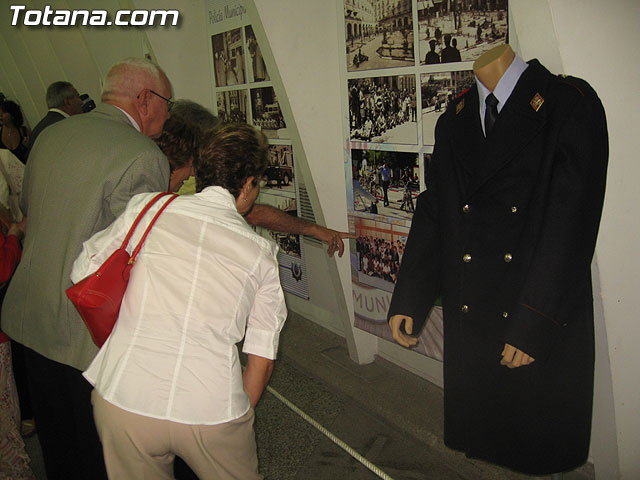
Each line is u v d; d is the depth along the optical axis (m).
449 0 2.24
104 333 1.64
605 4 1.76
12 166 3.58
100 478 2.24
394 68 2.55
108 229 1.74
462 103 1.82
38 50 7.51
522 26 1.81
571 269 1.59
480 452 1.93
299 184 3.65
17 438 2.57
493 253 1.74
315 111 3.02
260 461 2.75
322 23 2.93
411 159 2.59
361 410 3.10
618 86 1.83
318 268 3.84
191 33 4.37
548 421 1.78
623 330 2.00
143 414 1.54
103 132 2.07
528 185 1.66
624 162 1.87
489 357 1.81
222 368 1.58
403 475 2.57
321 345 3.82
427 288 1.99
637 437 2.17
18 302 2.15
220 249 1.61
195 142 2.37
